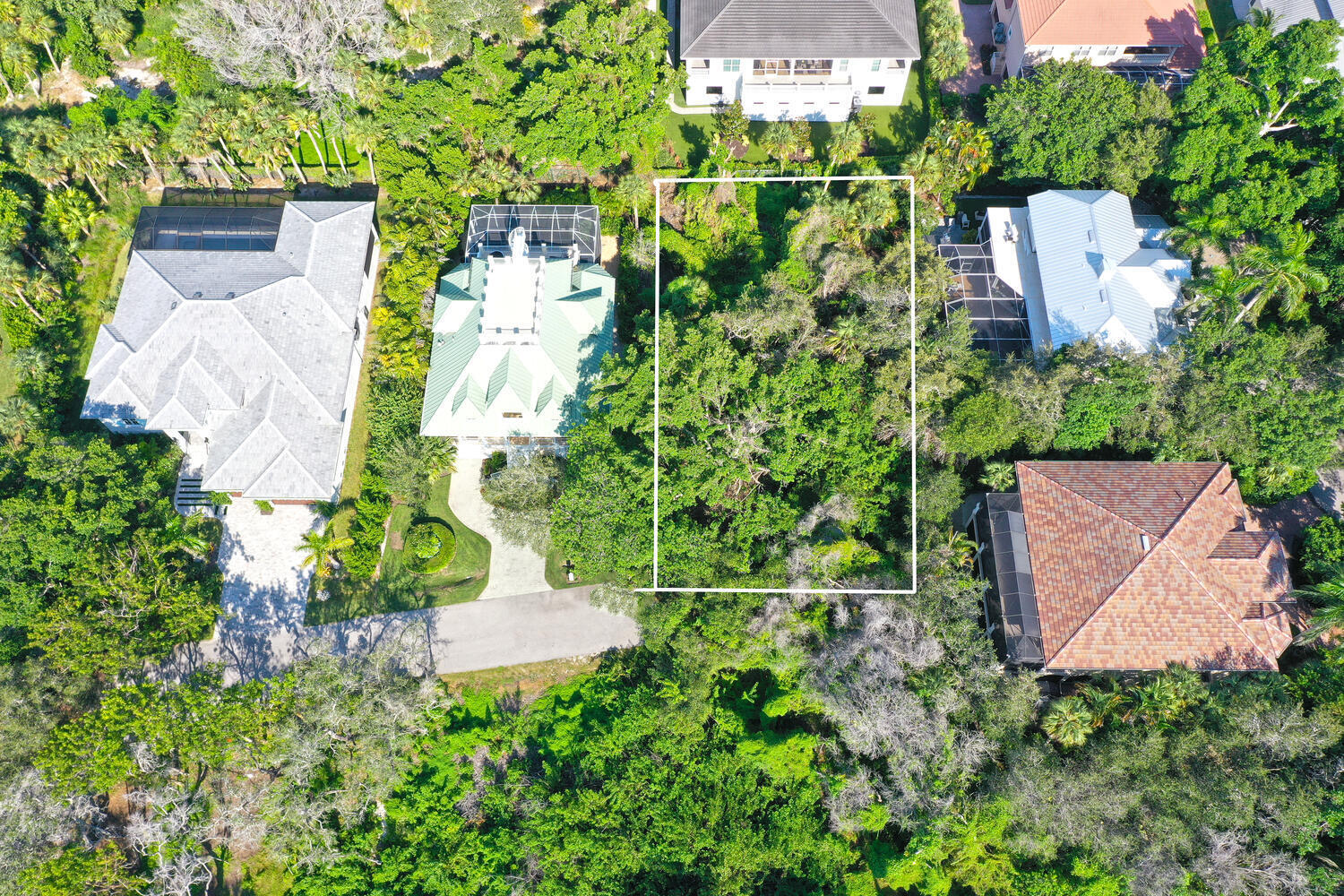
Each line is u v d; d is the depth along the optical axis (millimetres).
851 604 65375
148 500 72875
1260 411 68375
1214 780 57375
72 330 82562
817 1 87875
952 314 76438
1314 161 78188
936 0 93750
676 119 93812
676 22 99375
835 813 61094
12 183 82938
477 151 86438
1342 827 56969
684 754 65125
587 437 69000
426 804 66500
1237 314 70688
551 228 82062
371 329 83812
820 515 66125
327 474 74312
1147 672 62500
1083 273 74938
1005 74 94625
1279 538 65250
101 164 84188
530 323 74125
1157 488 66750
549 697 70688
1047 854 58375
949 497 68188
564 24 86312
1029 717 61406
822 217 77812
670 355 69625
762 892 63000
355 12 82875
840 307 76375
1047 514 66438
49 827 60438
